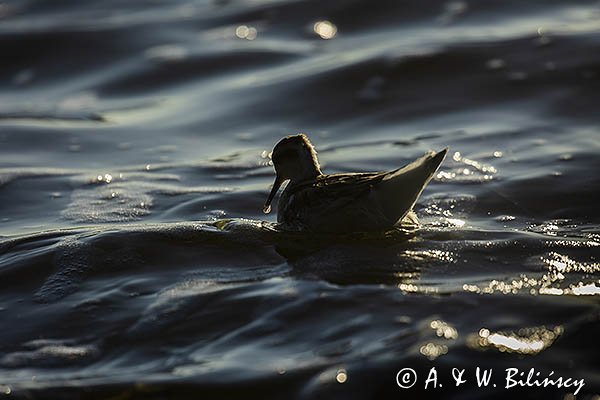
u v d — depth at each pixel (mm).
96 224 13641
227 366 8891
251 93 20469
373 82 19984
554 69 19422
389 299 10109
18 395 8625
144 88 22109
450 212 13461
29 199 15203
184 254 11789
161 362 9203
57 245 12133
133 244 12031
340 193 12125
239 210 14109
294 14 25375
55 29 25750
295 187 13039
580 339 9000
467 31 22469
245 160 16828
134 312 10234
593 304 9797
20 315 10406
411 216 12773
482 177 14766
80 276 11273
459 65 20172
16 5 29859
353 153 16734
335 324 9586
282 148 13602
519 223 12914
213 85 21578
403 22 23953
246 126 18922
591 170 14641
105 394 8586
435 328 9359
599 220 12898
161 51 24047
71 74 23516
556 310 9648
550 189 14016
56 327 10062
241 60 22797
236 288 10609
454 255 11461
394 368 8648
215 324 9836
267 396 8398
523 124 17281
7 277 11367
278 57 22703
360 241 12023
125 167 16844
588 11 23297
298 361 8883
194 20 26172
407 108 18797
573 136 16406
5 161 17453
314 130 18422
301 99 19781
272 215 13875
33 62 24297
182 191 15133
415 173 11664
